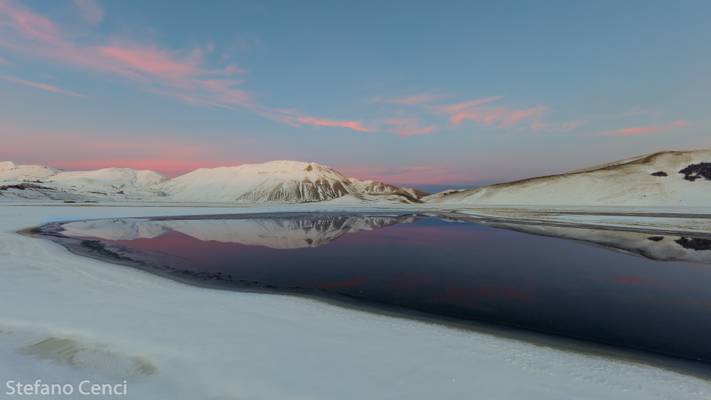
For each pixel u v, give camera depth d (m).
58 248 21.41
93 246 23.16
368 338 7.84
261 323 8.54
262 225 42.44
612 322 9.64
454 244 25.42
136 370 6.09
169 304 9.88
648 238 28.08
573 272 16.06
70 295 10.53
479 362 6.79
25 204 81.19
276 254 21.17
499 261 18.88
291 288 13.19
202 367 6.16
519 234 31.59
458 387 5.74
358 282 14.23
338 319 9.23
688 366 7.06
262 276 15.25
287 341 7.43
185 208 81.25
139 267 16.58
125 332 7.57
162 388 5.55
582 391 5.82
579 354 7.50
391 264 18.06
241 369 6.11
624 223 39.66
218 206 98.44
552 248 23.28
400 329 8.59
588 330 9.05
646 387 6.09
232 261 18.78
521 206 99.94
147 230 34.81
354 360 6.62
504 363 6.80
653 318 9.98
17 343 7.02
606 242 26.17
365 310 10.41
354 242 26.80
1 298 9.93
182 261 18.59
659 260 19.00
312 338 7.66
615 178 114.50
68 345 6.96
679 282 14.23
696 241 26.34
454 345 7.64
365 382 5.79
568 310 10.70
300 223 45.72
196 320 8.55
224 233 33.09
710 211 63.22
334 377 5.93
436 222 46.47
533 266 17.45
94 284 12.32
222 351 6.79
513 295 12.34
